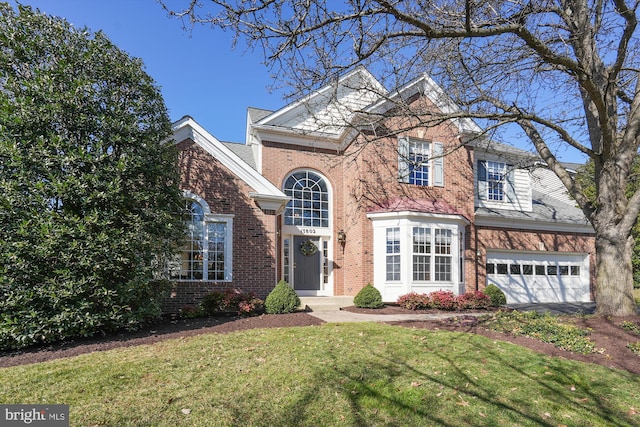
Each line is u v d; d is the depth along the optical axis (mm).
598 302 9797
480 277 16016
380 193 14516
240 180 12031
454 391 5086
